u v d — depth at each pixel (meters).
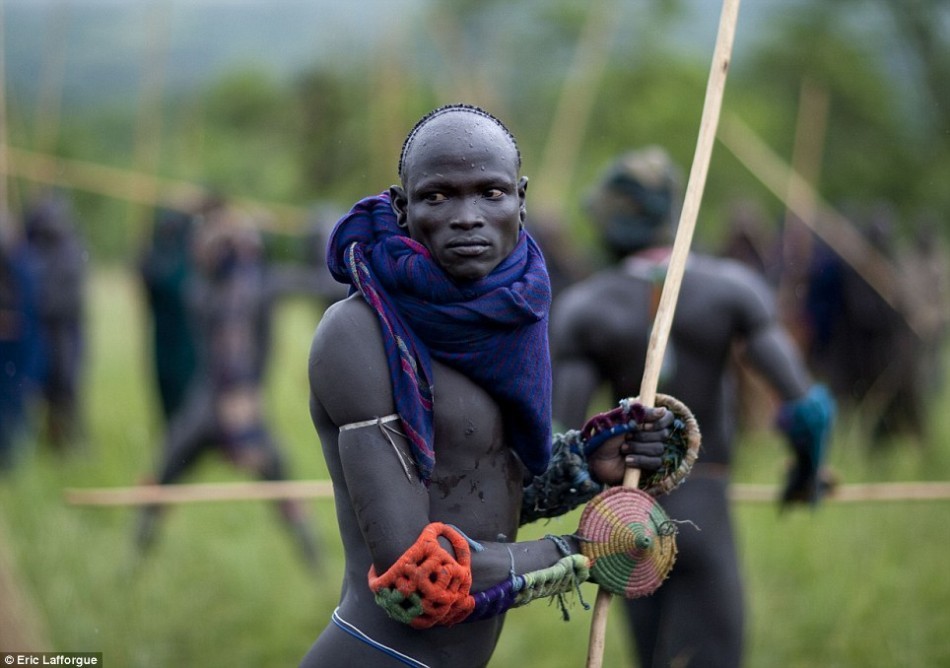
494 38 30.11
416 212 2.87
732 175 28.06
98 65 65.44
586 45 16.09
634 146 28.31
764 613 6.15
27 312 9.73
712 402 4.75
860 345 10.61
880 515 7.35
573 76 16.27
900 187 31.67
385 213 2.99
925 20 32.97
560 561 3.03
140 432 10.15
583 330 4.84
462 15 30.27
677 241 3.29
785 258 11.69
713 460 4.72
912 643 5.85
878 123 32.06
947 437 10.71
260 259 7.89
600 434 3.25
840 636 5.93
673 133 28.50
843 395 10.68
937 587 6.39
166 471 7.12
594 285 4.94
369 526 2.87
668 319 3.28
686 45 32.22
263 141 32.28
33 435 9.70
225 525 7.58
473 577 2.89
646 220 4.92
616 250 4.98
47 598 6.03
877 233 10.88
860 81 32.09
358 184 27.88
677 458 3.32
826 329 10.85
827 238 10.69
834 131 31.81
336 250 2.99
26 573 6.29
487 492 3.06
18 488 8.01
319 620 6.30
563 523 6.85
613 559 3.14
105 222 30.30
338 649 3.11
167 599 6.30
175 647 5.96
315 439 9.75
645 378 3.27
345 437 2.91
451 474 3.01
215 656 5.90
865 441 9.89
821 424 4.78
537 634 6.02
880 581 6.36
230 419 7.10
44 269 10.37
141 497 5.58
